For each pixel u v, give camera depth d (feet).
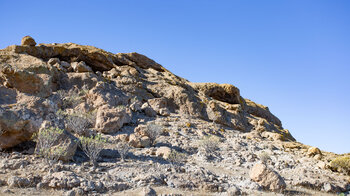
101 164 39.27
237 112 112.16
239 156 56.85
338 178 48.55
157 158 46.75
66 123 54.60
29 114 41.68
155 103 92.48
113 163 40.34
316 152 64.34
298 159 60.44
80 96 76.69
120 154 44.65
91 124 62.34
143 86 104.42
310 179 43.09
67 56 104.27
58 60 93.81
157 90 104.99
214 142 58.65
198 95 121.49
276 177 37.42
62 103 71.05
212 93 132.26
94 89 78.28
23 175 30.86
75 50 105.19
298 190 39.19
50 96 69.72
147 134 57.00
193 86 132.98
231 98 134.51
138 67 127.65
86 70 95.55
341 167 53.78
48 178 29.45
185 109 99.25
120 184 31.32
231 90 133.69
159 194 29.50
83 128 54.19
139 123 71.05
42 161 36.01
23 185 28.37
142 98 95.71
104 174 35.24
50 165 34.32
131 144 52.95
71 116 57.06
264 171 37.73
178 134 67.77
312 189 41.11
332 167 54.44
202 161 51.62
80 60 106.01
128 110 71.92
